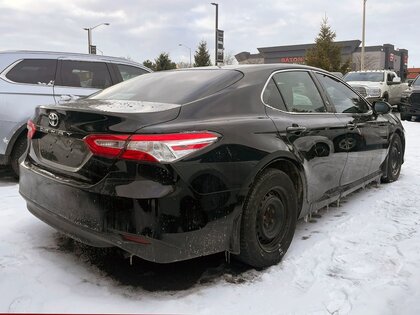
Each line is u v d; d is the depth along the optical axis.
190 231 2.80
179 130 2.83
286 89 3.90
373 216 4.66
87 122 2.94
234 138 3.07
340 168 4.41
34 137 3.53
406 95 16.16
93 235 2.86
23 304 2.77
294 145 3.60
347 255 3.66
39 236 3.85
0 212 4.51
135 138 2.73
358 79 19.38
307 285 3.17
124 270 3.29
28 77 6.09
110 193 2.75
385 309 2.88
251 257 3.25
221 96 3.31
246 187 3.09
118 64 7.08
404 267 3.45
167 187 2.71
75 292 2.94
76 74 6.54
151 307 2.81
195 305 2.86
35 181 3.37
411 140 10.62
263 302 2.93
